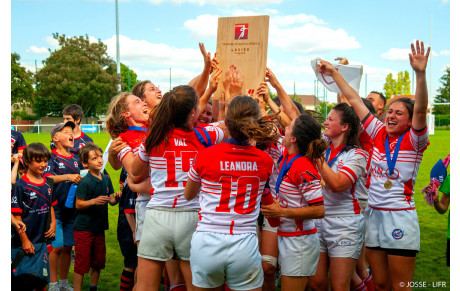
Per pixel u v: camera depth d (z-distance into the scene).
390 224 3.79
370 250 3.99
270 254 4.05
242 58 3.88
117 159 3.98
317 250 3.45
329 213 3.72
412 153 3.76
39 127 50.38
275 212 3.26
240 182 2.94
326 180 3.51
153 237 3.17
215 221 2.92
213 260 2.89
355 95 4.14
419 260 6.20
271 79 4.28
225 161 2.94
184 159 3.18
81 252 4.73
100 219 4.88
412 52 3.52
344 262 3.63
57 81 58.22
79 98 58.62
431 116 42.19
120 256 6.54
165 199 3.19
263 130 2.91
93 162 4.98
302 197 3.39
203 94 4.02
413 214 3.78
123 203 4.60
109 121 3.87
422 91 3.50
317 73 4.35
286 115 4.30
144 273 3.22
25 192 4.20
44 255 4.30
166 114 3.12
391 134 3.91
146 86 4.19
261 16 3.82
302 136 3.38
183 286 3.60
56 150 5.59
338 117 3.74
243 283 2.95
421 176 14.53
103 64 63.38
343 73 4.39
